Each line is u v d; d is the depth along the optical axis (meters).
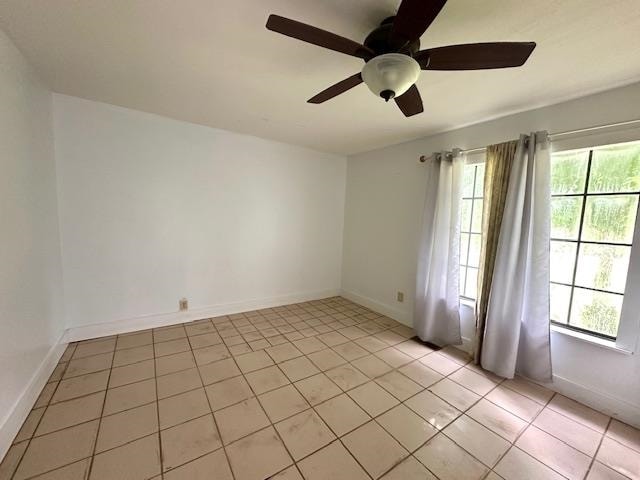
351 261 3.99
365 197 3.72
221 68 1.71
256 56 1.57
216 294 3.18
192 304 3.03
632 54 1.40
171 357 2.29
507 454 1.48
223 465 1.34
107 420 1.59
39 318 1.83
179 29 1.36
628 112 1.70
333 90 1.46
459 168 2.54
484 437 1.59
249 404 1.77
